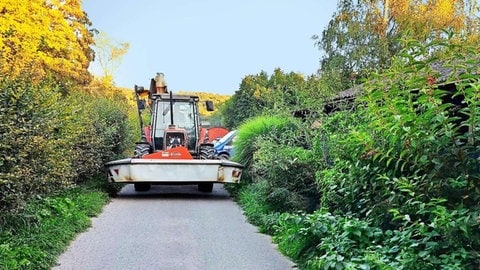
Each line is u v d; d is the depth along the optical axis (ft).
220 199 41.68
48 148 22.81
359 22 90.48
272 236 26.66
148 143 47.85
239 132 46.73
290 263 21.33
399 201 17.75
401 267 15.46
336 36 91.66
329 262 17.29
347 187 20.35
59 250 22.04
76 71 84.02
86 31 91.61
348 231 18.54
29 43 68.49
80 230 26.78
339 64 84.84
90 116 41.19
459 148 15.34
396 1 90.53
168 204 38.09
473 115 14.94
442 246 15.30
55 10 78.38
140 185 45.19
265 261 21.65
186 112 48.83
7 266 17.46
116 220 30.60
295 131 38.04
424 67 15.52
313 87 38.70
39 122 22.72
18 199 20.98
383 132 17.74
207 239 25.82
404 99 16.62
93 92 89.97
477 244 14.90
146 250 23.21
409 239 16.20
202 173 40.65
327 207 22.56
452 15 88.17
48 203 27.04
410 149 16.42
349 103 29.07
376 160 18.66
